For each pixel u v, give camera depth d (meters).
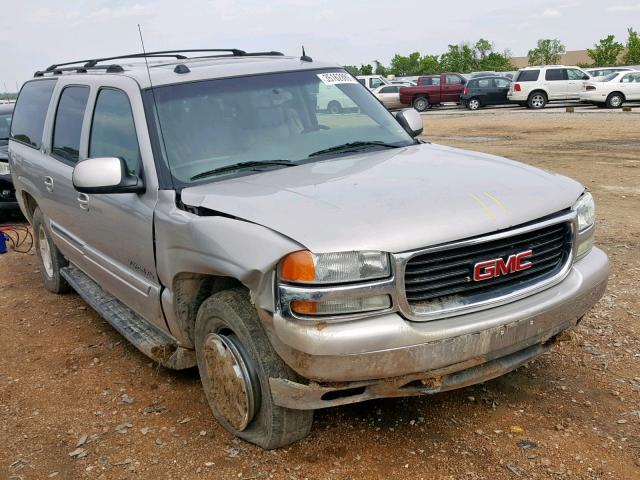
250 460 3.29
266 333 3.04
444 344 2.86
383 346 2.77
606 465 3.10
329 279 2.75
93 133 4.60
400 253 2.80
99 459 3.45
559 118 22.08
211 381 3.50
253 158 3.85
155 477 3.24
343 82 4.67
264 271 2.84
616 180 10.62
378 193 3.16
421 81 31.50
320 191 3.23
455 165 3.67
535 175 3.56
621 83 25.12
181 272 3.50
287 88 4.31
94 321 5.54
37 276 7.03
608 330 4.62
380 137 4.36
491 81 29.45
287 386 2.97
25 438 3.72
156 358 3.97
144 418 3.83
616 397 3.72
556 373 4.03
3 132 10.69
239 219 3.09
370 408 3.70
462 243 2.89
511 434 3.39
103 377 4.43
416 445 3.33
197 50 5.01
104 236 4.41
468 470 3.12
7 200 9.76
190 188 3.57
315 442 3.39
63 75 5.61
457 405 3.70
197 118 3.93
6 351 5.02
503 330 2.98
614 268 5.98
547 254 3.24
